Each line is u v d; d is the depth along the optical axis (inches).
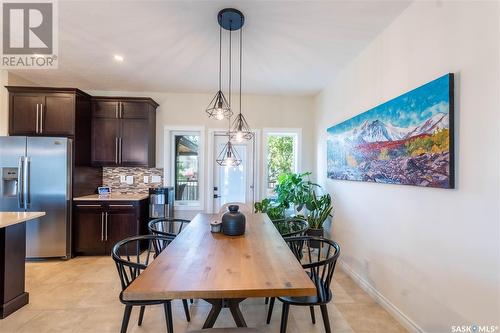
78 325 84.9
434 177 71.1
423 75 77.8
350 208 125.8
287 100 185.8
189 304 99.4
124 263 68.1
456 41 66.2
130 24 95.0
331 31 98.7
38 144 138.3
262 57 122.2
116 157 162.9
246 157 185.5
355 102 122.0
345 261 130.6
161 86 167.0
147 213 165.5
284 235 102.3
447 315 68.8
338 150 137.2
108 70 139.7
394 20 91.0
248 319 89.4
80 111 152.0
